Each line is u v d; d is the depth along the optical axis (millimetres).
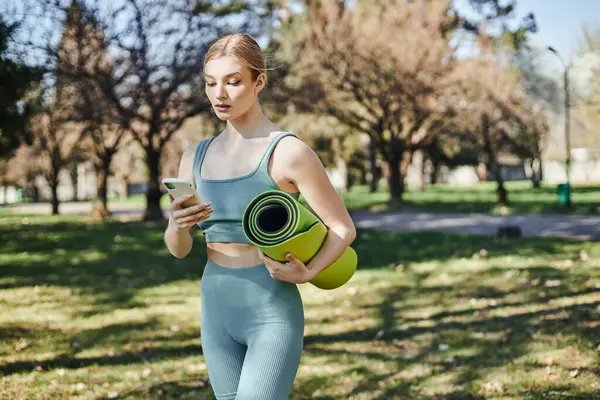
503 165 60250
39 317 6625
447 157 38500
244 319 2049
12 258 11766
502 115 24781
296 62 23266
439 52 23328
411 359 4828
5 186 43562
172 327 5977
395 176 26609
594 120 28984
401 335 5547
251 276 2045
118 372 4660
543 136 33750
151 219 23359
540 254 10242
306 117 29859
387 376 4453
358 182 60625
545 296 6840
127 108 20016
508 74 24531
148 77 19578
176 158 32500
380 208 26891
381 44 23438
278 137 2033
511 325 5699
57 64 17922
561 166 53938
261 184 2016
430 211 24469
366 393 4129
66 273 9781
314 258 1972
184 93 20828
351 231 2031
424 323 5941
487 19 27141
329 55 23656
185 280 8984
